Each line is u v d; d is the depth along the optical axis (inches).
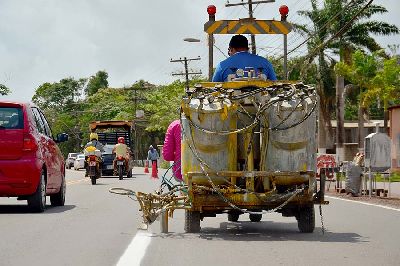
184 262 349.7
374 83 2472.9
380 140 966.4
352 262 350.9
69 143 5743.1
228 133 461.7
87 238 446.0
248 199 465.4
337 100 2385.6
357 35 2362.2
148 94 4909.0
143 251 388.2
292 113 463.5
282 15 544.1
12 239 438.9
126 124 2156.7
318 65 2395.4
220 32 542.9
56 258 360.5
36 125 685.3
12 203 785.6
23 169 647.1
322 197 482.6
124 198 877.2
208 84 486.3
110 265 339.0
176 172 522.0
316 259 360.8
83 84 6471.5
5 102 663.1
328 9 2305.6
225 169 470.3
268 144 470.3
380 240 446.0
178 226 534.9
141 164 4163.4
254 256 371.6
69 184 1368.1
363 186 1071.0
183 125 471.5
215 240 443.5
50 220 569.3
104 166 1843.0
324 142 2480.3
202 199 471.8
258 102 470.3
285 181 471.2
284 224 565.0
